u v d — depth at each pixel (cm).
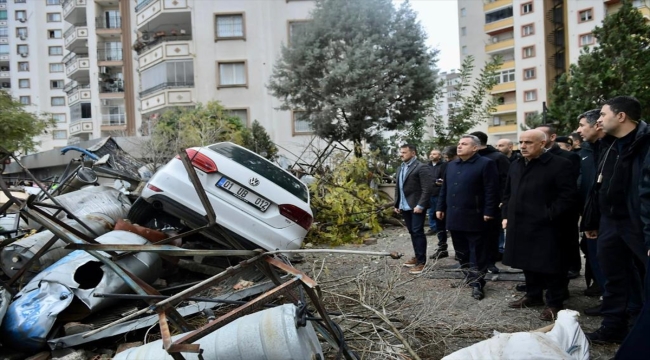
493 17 4925
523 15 4516
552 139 528
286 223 496
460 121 1616
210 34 2509
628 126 366
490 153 655
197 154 489
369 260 721
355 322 401
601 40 1855
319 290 323
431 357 366
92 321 390
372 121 1591
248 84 2502
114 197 636
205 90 2512
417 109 1622
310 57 1596
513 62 4738
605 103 378
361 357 343
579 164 508
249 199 489
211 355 269
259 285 446
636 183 358
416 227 649
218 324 252
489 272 634
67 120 6738
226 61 2505
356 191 1005
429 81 1588
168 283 499
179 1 2538
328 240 914
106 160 736
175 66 2517
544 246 448
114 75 3878
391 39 1583
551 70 4362
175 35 2609
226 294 439
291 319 271
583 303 503
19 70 6719
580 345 290
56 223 415
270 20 2489
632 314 419
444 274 624
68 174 766
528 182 462
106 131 3719
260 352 262
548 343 271
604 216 391
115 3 3856
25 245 462
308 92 1653
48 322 362
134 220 546
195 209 479
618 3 3884
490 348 274
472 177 545
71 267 391
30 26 6700
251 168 514
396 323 410
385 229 1088
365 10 1580
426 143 1652
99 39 3838
